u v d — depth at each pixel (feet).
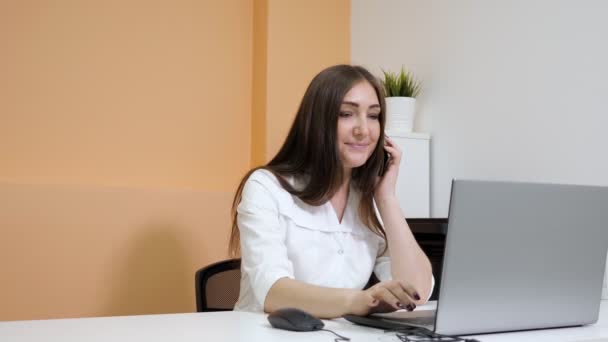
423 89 9.48
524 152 7.88
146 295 8.57
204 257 9.10
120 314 8.36
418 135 9.08
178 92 9.58
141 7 9.30
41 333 3.52
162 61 9.45
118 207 8.42
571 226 3.97
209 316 4.35
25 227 7.75
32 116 8.36
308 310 4.43
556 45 7.50
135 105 9.18
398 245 5.59
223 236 9.32
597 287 4.24
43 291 7.82
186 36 9.70
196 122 9.73
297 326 3.71
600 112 6.95
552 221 3.88
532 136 7.77
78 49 8.75
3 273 7.59
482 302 3.69
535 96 7.75
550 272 3.94
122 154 9.03
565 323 4.13
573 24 7.30
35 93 8.40
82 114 8.73
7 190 7.68
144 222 8.61
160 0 9.48
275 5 10.03
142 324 3.91
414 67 9.66
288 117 10.05
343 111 5.54
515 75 8.03
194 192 9.09
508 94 8.11
